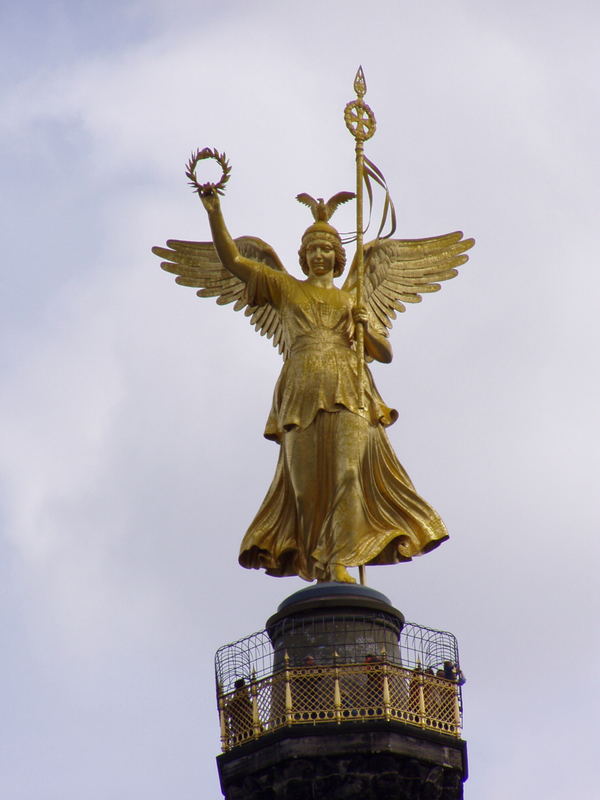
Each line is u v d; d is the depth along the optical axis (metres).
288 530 84.94
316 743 76.81
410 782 77.31
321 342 85.75
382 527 84.19
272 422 86.06
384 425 86.06
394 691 77.81
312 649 79.81
